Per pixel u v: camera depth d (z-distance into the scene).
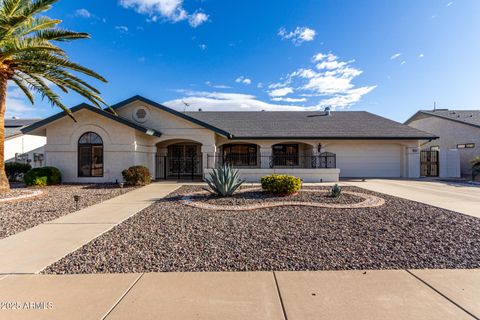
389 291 3.48
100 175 16.27
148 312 3.04
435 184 15.52
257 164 21.17
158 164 21.00
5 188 11.05
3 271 4.12
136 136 16.45
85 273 4.04
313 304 3.19
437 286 3.60
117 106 17.06
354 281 3.75
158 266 4.26
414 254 4.71
